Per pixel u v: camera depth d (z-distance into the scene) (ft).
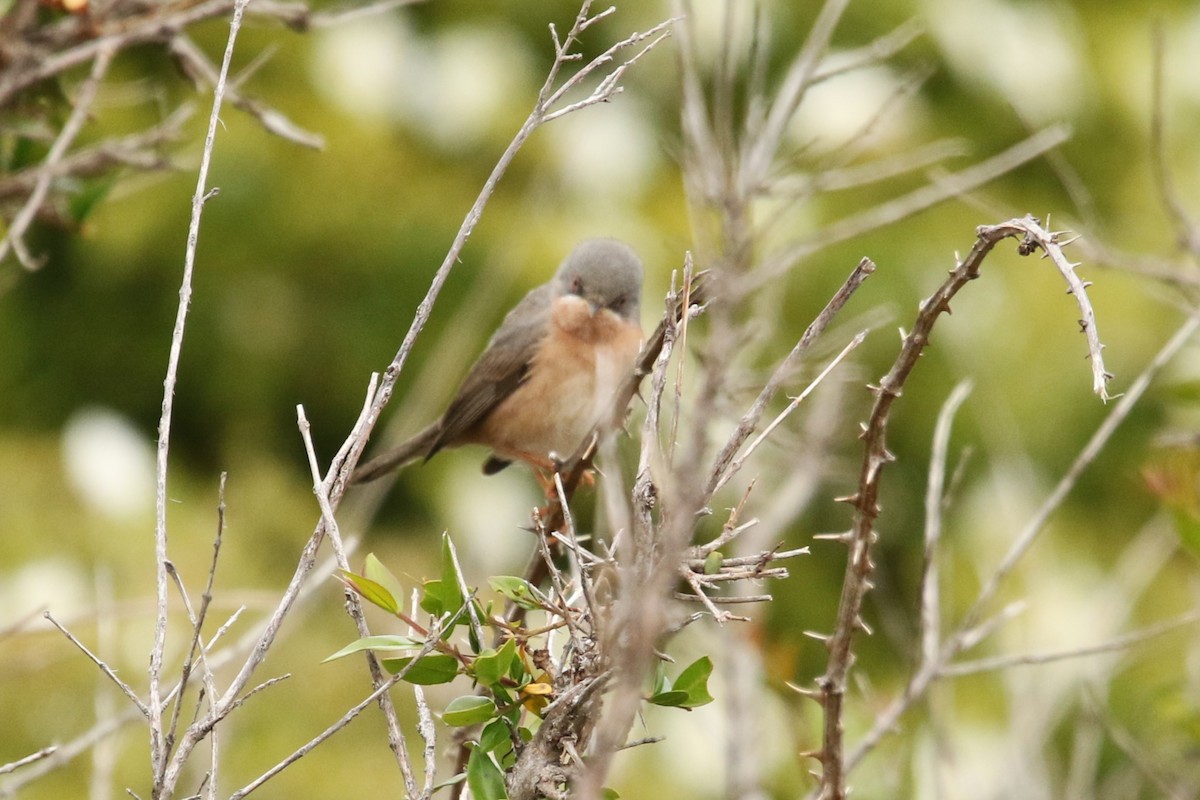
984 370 52.49
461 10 55.57
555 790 14.26
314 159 53.06
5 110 24.38
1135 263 25.72
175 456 53.72
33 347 54.13
